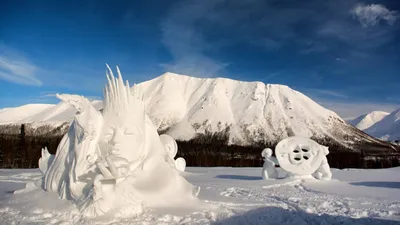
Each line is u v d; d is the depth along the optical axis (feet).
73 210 38.70
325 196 57.11
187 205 42.86
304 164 82.28
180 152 339.98
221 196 54.03
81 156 41.86
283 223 37.42
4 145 255.50
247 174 102.73
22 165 206.69
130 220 36.35
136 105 45.03
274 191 62.85
